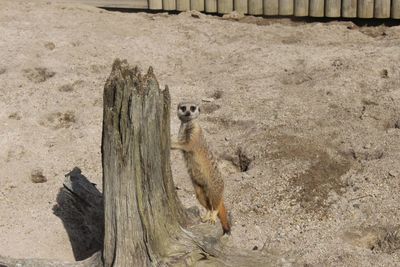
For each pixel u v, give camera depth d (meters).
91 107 8.07
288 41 9.80
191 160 5.31
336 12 10.59
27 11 10.63
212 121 7.73
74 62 9.05
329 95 8.05
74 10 10.80
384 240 5.80
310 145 7.08
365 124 7.47
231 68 8.93
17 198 6.55
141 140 4.79
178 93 8.27
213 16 11.05
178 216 5.22
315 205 6.29
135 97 4.71
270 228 6.06
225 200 6.42
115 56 9.26
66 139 7.48
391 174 6.55
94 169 6.98
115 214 4.95
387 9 10.36
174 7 11.12
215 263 5.12
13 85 8.48
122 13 10.94
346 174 6.68
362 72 8.45
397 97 7.94
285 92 8.20
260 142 7.20
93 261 5.18
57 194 6.57
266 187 6.53
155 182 4.88
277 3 10.75
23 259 5.25
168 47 9.56
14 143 7.37
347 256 5.60
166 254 4.96
